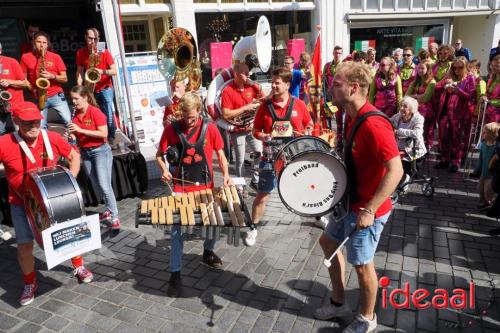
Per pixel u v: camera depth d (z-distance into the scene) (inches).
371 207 90.1
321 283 135.7
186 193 129.7
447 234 167.8
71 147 133.9
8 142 119.0
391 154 87.2
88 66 236.8
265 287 134.8
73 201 116.7
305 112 157.5
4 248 173.5
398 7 491.2
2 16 319.9
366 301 105.5
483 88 230.5
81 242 119.9
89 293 135.9
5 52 330.3
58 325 120.3
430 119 261.6
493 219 180.9
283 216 190.9
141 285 139.4
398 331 111.7
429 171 244.7
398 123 206.2
